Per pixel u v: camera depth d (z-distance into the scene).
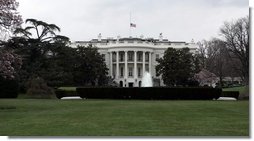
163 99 41.72
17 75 53.44
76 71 89.62
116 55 118.06
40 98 49.19
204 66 106.00
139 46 116.38
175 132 14.66
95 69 93.94
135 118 19.86
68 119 19.69
